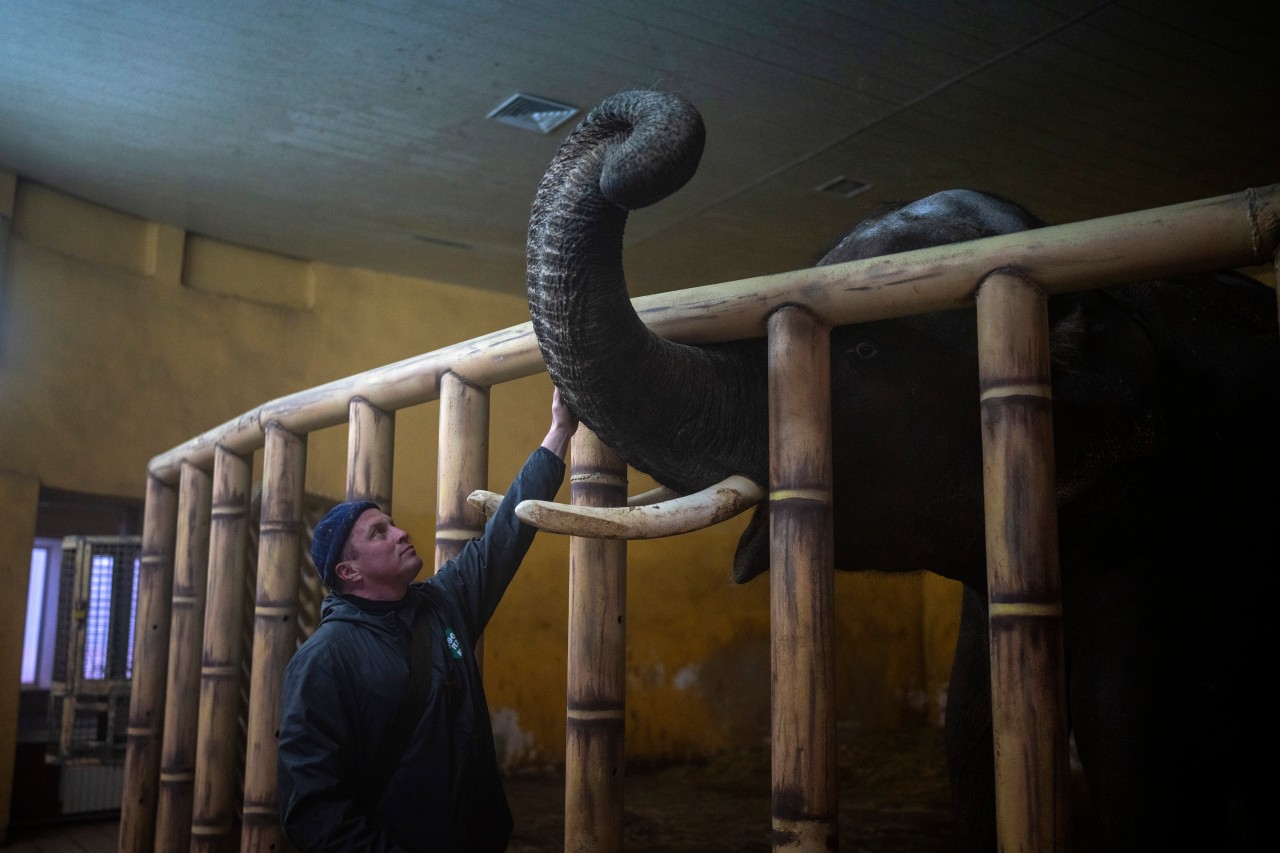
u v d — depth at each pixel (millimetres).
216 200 8180
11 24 5883
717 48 6109
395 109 6797
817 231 8789
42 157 7512
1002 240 2078
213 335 8727
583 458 2729
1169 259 1930
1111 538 2436
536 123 6961
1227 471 2510
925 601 11602
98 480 7949
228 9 5719
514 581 9773
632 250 9297
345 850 2121
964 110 6809
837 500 2383
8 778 7332
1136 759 2324
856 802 8039
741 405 2297
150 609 4957
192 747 4449
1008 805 1957
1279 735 2623
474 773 2363
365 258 9391
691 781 9469
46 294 7840
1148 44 6027
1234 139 7172
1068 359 2328
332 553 2404
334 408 3652
